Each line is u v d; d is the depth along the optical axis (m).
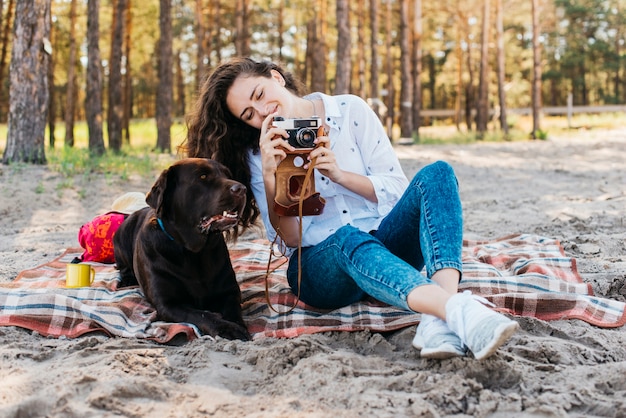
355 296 3.40
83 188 8.55
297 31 33.53
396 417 2.16
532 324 3.14
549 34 39.75
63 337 3.19
